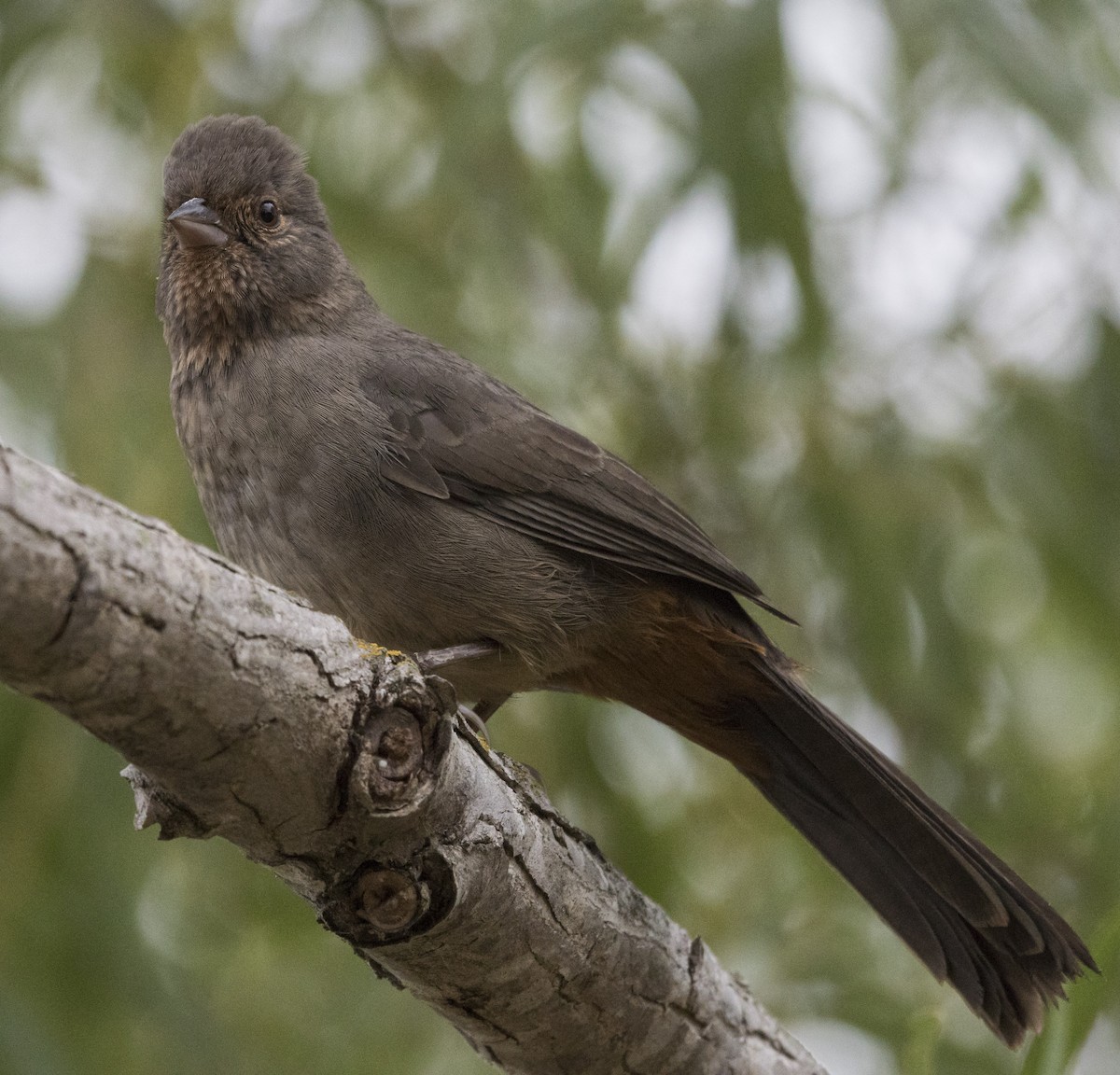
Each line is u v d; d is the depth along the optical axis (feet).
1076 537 38.91
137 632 17.79
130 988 34.32
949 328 40.01
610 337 40.78
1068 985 27.61
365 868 21.84
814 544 41.11
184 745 19.17
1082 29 39.70
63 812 34.40
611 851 38.47
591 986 24.89
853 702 41.32
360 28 43.39
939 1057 36.91
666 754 42.88
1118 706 39.86
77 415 37.88
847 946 40.45
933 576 40.40
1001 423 39.65
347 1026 37.73
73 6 40.52
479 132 37.58
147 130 42.29
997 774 41.24
